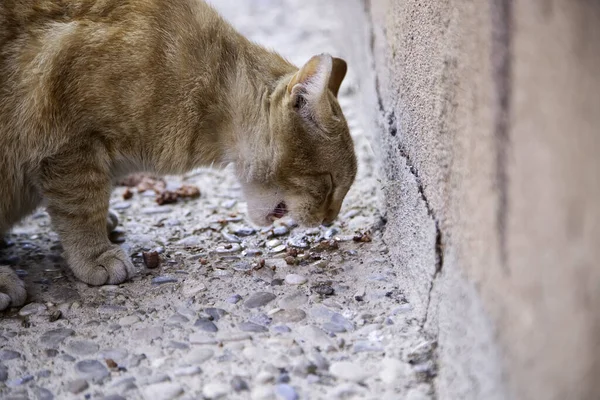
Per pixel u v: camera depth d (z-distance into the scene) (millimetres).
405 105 1341
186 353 1261
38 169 1334
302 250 1378
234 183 1511
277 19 2037
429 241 1268
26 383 1242
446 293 1235
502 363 1153
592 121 957
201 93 1342
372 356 1250
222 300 1313
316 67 1317
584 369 1003
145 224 1435
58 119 1320
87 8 1325
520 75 1134
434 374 1231
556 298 1079
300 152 1345
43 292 1333
